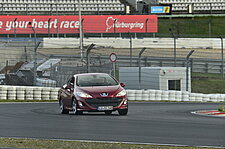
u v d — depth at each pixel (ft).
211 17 596.29
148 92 248.11
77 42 464.65
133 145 78.54
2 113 150.30
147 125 111.55
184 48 472.03
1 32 476.95
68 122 119.24
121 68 295.28
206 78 338.34
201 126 109.40
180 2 645.10
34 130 102.12
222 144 80.89
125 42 469.57
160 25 555.28
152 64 380.17
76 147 76.33
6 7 583.17
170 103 225.97
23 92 236.43
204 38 484.74
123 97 139.44
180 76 285.43
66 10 587.68
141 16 490.08
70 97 143.64
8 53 384.27
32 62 321.93
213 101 259.80
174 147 76.43
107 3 597.93
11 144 79.82
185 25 561.43
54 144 79.66
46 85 287.89
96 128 105.40
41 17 483.10
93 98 137.18
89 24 484.33
